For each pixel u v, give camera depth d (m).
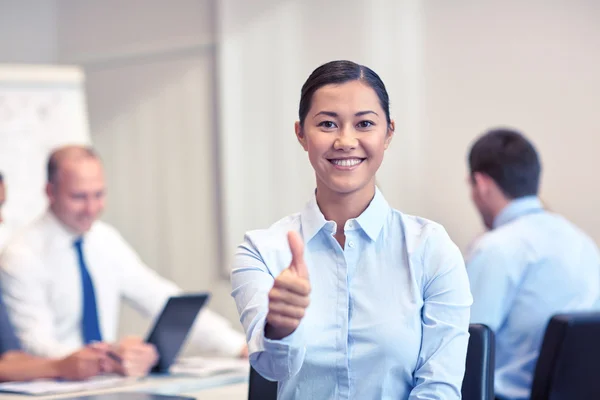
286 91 4.45
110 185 5.41
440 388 1.23
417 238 1.30
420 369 1.26
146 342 2.37
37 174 4.48
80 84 4.62
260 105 4.57
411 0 3.92
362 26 4.11
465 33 3.74
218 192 4.85
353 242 1.31
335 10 4.23
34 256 2.88
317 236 1.32
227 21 4.71
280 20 4.47
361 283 1.29
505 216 2.52
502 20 3.62
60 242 2.92
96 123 5.48
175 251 5.09
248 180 4.64
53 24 5.71
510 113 3.61
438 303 1.27
